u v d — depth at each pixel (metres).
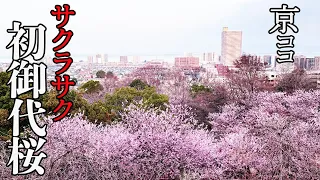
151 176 5.79
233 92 14.41
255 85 15.12
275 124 8.48
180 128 7.55
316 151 6.99
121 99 10.27
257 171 6.65
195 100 13.40
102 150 5.82
